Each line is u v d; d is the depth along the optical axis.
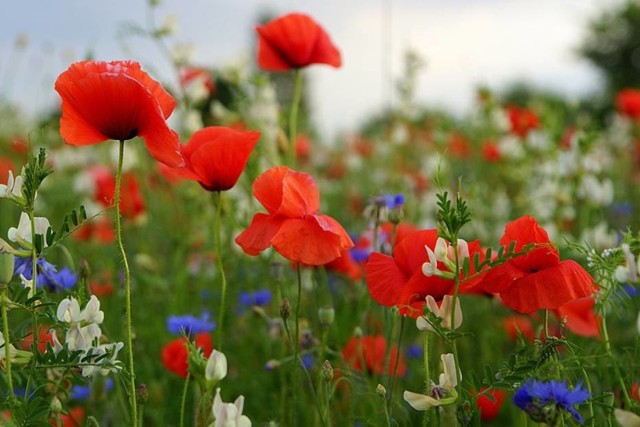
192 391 1.16
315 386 1.17
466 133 2.62
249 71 1.62
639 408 0.88
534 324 1.28
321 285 1.30
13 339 0.89
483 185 2.16
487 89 2.38
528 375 0.86
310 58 1.29
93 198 1.83
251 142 0.96
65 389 0.93
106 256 1.63
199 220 1.62
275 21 1.26
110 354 0.86
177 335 1.33
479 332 1.38
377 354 1.12
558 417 0.81
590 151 1.60
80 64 0.86
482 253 0.88
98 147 2.24
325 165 3.33
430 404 0.85
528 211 1.81
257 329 1.33
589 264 0.93
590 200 1.60
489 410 1.16
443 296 0.88
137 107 0.86
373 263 0.90
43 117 2.06
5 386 1.00
